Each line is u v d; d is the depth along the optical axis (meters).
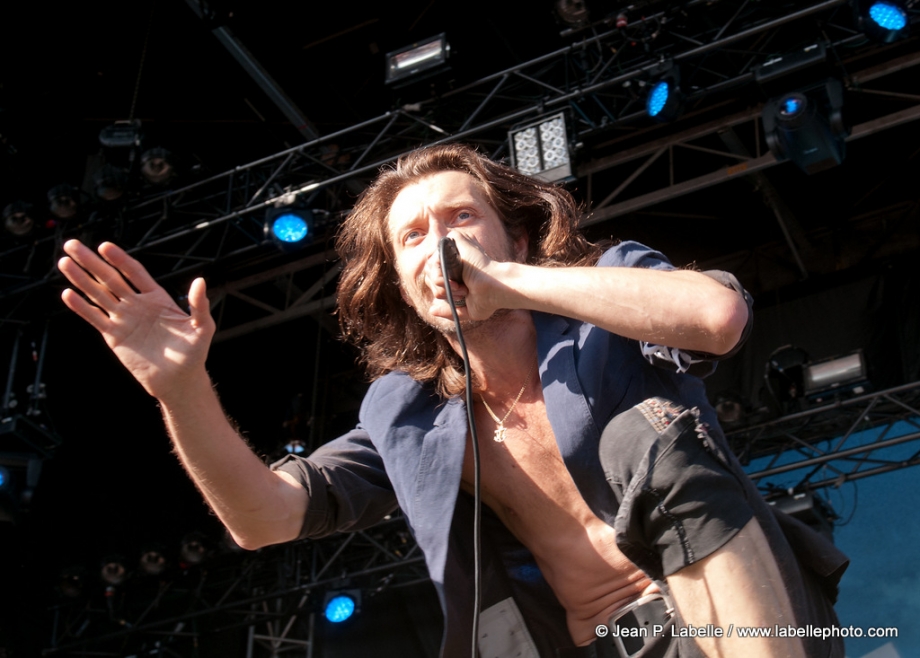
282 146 9.30
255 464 1.50
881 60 8.12
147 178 8.43
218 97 8.83
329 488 1.61
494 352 1.54
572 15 7.64
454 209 1.63
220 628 9.92
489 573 1.57
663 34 7.56
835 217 10.05
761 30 7.20
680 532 1.18
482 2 8.08
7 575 9.70
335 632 9.65
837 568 1.43
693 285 1.33
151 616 10.28
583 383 1.39
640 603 1.41
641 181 9.54
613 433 1.29
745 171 7.99
